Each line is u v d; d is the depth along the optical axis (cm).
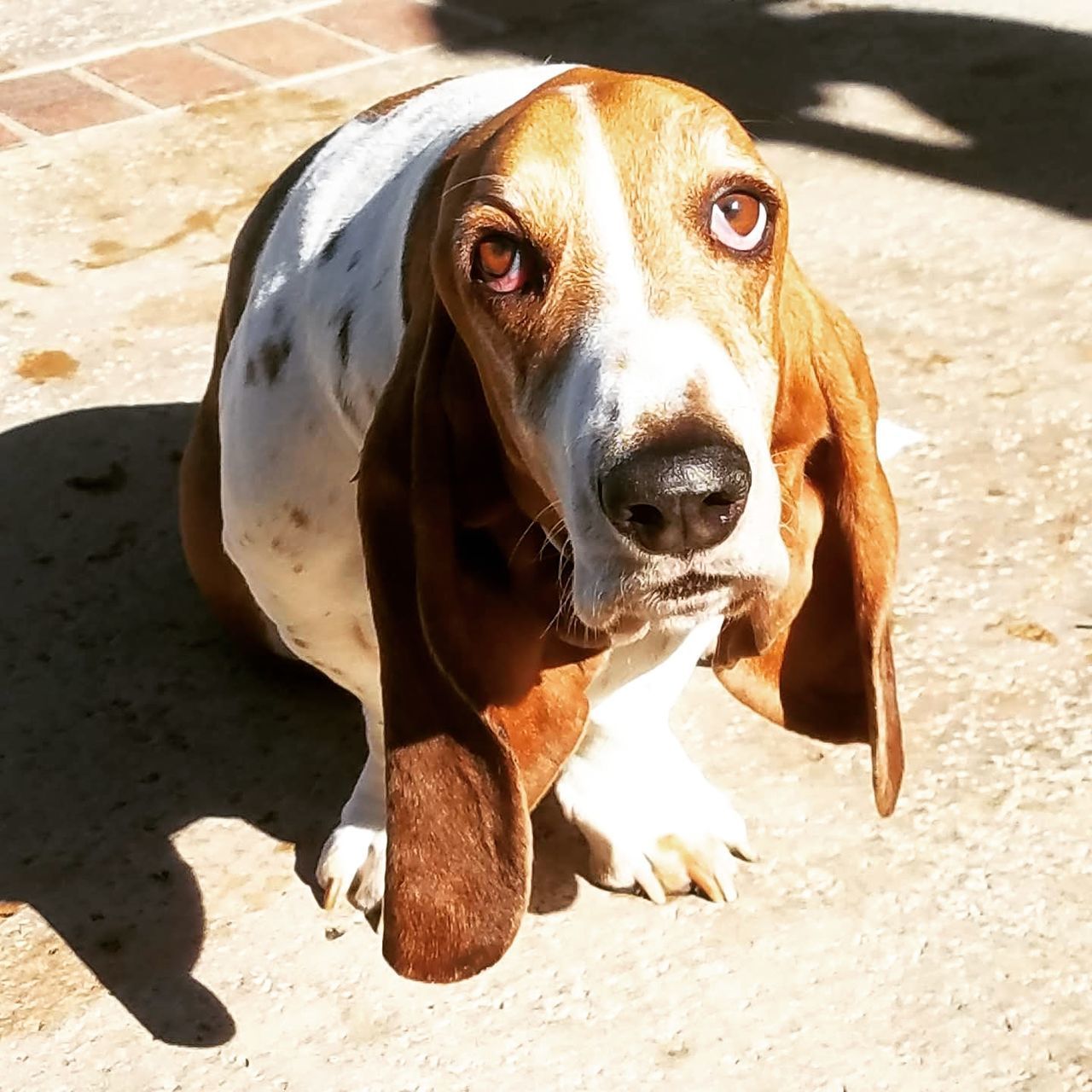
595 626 52
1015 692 83
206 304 118
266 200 79
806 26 155
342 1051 68
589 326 52
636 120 54
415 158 68
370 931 74
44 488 101
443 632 60
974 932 72
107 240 127
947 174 130
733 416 50
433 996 70
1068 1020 68
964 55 148
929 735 81
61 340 115
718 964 71
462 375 59
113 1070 68
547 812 79
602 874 74
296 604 72
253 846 78
